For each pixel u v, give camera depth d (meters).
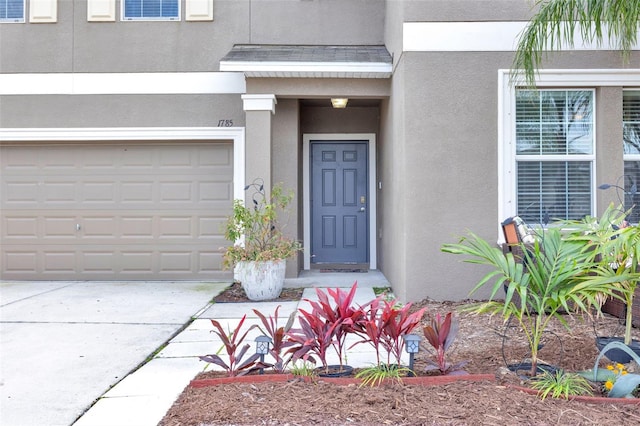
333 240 8.50
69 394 3.07
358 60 6.56
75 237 7.54
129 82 7.41
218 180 7.52
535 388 2.71
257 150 6.84
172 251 7.53
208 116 7.40
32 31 7.39
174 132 7.38
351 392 2.70
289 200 6.80
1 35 7.41
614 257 3.04
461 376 2.86
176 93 7.41
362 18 7.56
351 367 3.24
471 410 2.47
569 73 5.61
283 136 7.43
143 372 3.47
